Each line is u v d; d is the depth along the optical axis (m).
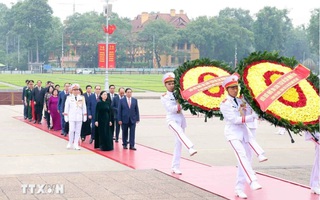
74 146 19.94
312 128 11.14
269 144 21.89
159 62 151.88
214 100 13.30
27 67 169.12
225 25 151.62
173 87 14.21
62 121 24.16
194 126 28.84
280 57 12.26
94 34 152.25
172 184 13.21
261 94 11.37
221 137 24.03
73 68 150.62
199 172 14.95
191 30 150.25
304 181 13.76
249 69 11.83
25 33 166.88
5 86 70.94
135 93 57.97
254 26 155.12
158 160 17.33
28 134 24.67
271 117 11.19
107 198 11.67
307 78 11.80
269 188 12.86
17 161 17.08
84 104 20.08
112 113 19.95
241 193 11.86
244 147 12.11
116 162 16.98
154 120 32.09
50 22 168.88
